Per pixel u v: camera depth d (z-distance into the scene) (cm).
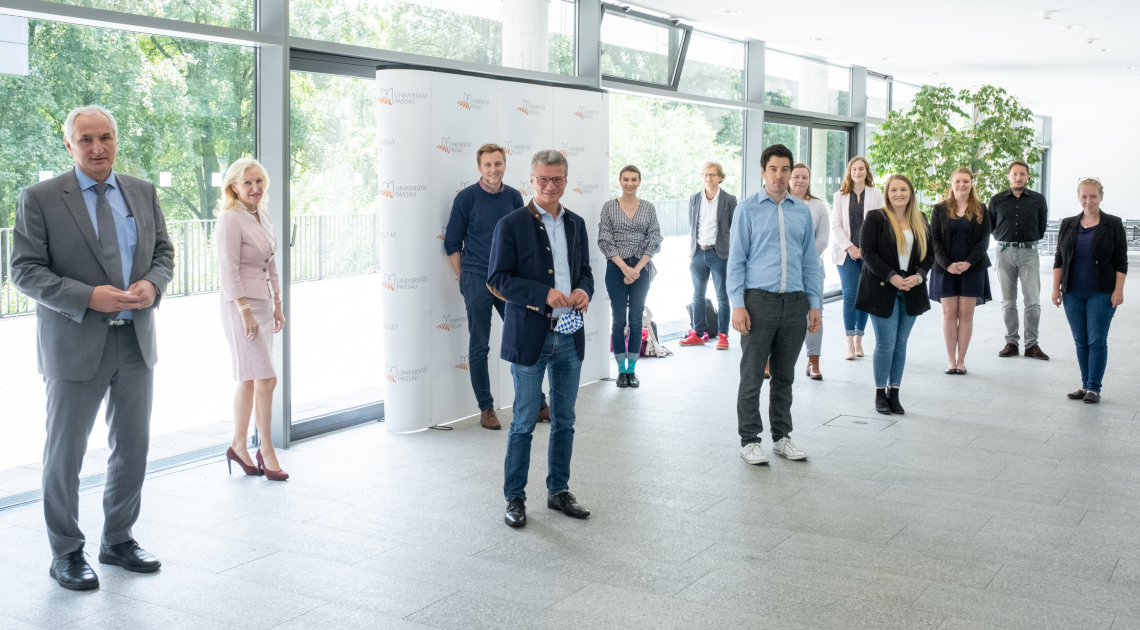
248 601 328
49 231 337
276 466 480
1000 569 354
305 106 554
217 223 463
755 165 1041
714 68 976
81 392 343
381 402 625
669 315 1035
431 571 355
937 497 445
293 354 565
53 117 448
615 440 554
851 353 820
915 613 315
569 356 412
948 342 752
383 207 560
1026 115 1188
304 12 544
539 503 439
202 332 545
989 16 866
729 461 509
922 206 1195
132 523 367
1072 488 458
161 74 489
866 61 1193
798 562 362
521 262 399
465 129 591
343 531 401
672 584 341
